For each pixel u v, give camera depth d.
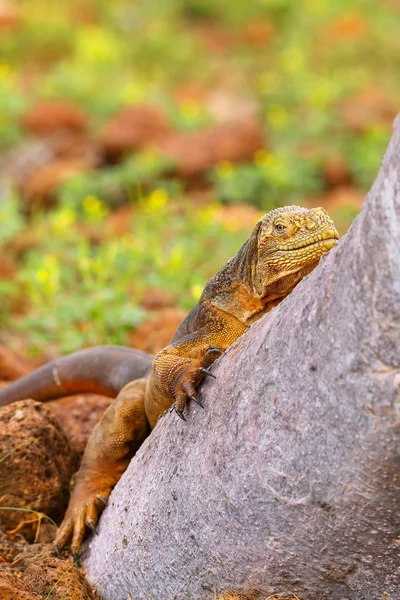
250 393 6.74
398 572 6.51
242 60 51.56
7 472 9.25
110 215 25.08
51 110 35.47
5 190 28.55
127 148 31.52
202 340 8.28
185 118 35.81
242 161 29.73
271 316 6.86
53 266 16.12
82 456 10.25
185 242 19.02
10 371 13.62
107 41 50.16
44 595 8.05
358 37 50.81
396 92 42.41
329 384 6.08
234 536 6.90
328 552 6.52
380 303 5.72
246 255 8.32
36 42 50.28
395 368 5.75
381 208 5.73
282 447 6.44
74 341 14.13
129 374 10.22
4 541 9.02
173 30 55.38
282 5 57.91
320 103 36.28
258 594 6.99
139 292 16.09
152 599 7.78
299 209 8.21
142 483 7.97
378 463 5.95
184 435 7.48
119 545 8.12
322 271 6.32
